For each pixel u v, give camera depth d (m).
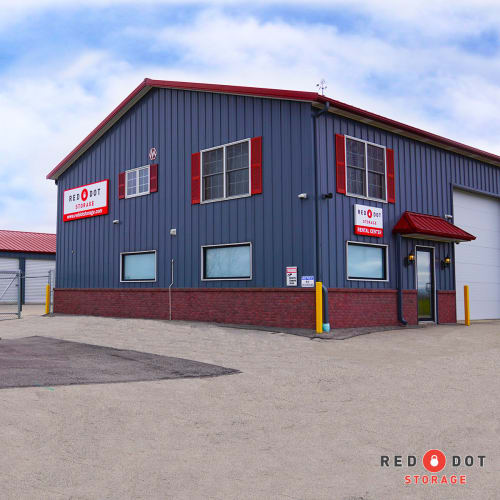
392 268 16.42
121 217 19.59
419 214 17.62
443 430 5.86
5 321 18.58
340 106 14.67
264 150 15.34
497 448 5.27
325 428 5.99
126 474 4.52
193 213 17.09
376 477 4.52
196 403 7.03
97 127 20.39
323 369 9.33
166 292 17.66
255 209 15.41
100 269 20.25
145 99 19.12
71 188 21.98
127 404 6.79
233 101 16.27
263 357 10.59
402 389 7.83
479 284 21.17
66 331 14.65
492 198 22.30
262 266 15.15
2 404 6.38
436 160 19.03
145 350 11.37
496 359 10.17
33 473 4.45
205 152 16.98
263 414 6.57
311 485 4.33
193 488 4.24
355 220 15.23
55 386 7.52
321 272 14.08
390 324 15.99
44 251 35.31
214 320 16.14
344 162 15.23
